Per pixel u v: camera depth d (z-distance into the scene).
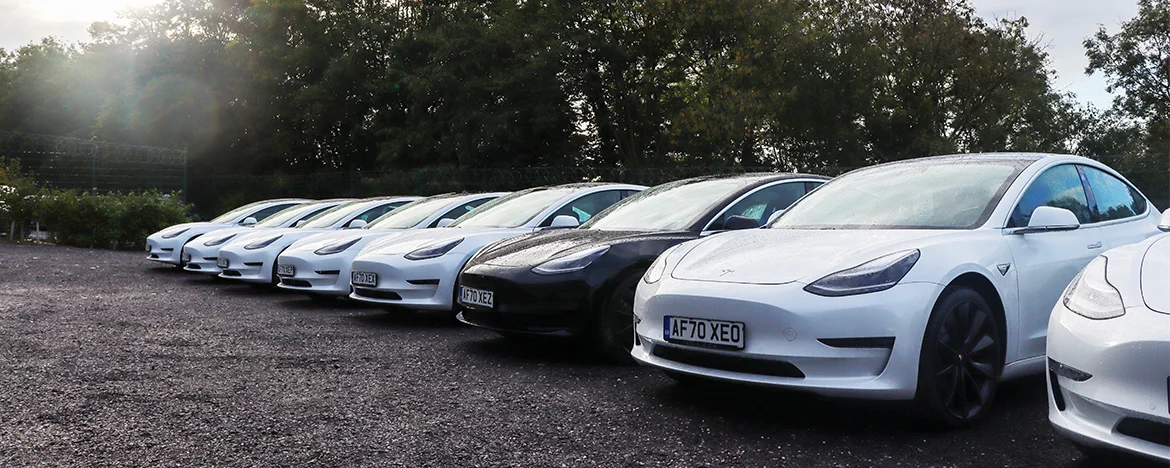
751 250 3.77
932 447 3.18
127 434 3.31
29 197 16.88
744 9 27.12
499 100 29.00
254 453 3.07
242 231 10.92
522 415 3.65
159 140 32.75
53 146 19.55
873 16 28.58
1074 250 3.99
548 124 28.56
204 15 33.41
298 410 3.73
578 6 29.34
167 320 6.77
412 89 29.33
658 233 5.10
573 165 29.66
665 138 29.78
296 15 33.44
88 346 5.34
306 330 6.30
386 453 3.09
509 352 5.30
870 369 3.22
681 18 27.72
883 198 4.26
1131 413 2.47
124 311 7.28
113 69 35.59
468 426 3.47
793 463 2.98
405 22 33.62
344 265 7.78
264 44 33.00
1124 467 2.89
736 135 25.72
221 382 4.32
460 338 5.91
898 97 28.59
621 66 29.83
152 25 34.00
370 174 22.95
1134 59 35.50
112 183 20.47
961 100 29.64
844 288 3.25
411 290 6.33
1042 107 32.19
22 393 3.96
